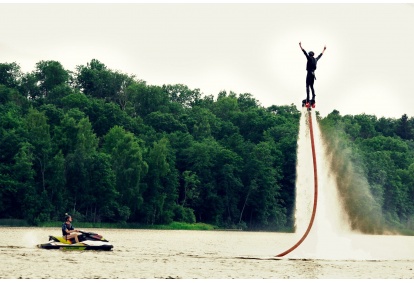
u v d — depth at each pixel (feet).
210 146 579.07
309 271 163.73
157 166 507.71
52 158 466.70
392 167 606.96
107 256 185.47
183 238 327.67
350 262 189.37
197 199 544.21
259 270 162.91
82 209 476.13
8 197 446.19
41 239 261.65
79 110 613.52
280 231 563.07
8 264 157.58
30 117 496.23
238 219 558.56
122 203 484.74
